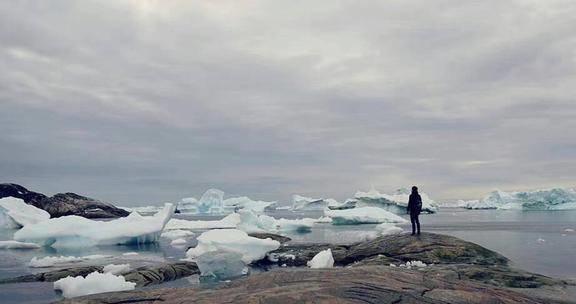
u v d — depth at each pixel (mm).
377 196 70562
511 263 17016
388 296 8188
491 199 103438
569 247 24547
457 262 16547
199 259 16844
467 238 31109
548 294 11023
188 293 9109
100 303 8766
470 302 8172
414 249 17688
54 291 13656
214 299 8305
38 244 30203
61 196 59969
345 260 18969
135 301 8805
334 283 9055
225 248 17531
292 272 10352
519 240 29359
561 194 84188
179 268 17359
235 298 8227
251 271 18203
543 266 16859
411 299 8109
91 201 61438
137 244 31219
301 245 23281
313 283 9109
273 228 44625
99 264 19984
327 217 59094
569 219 60781
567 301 10031
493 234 35000
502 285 12359
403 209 69812
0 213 46125
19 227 46000
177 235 38719
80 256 24109
